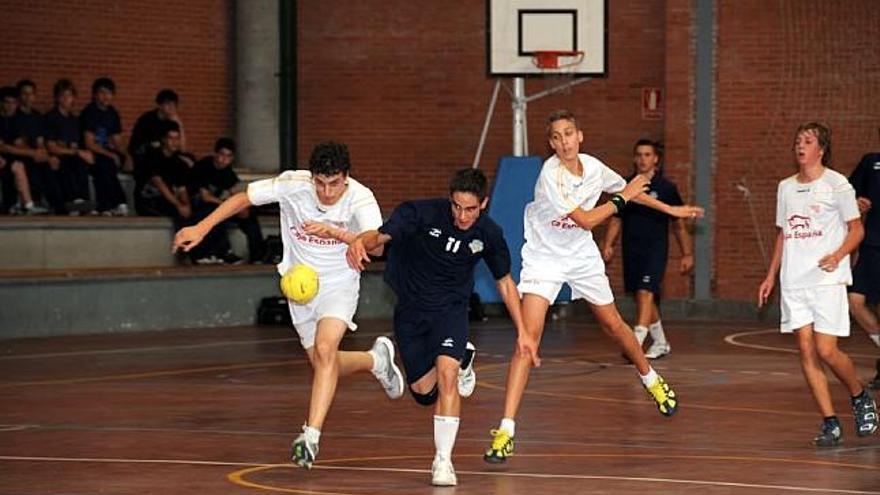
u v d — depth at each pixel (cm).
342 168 1131
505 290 1155
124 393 1678
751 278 2903
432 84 3033
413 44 3034
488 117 2795
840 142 2861
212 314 2569
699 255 2911
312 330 1209
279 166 3030
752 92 2889
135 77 2919
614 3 2961
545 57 2762
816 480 1122
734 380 1830
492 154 3025
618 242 2941
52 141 2561
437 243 1114
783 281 1319
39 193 2541
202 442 1312
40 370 1906
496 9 2775
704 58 2898
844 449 1282
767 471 1162
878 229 1780
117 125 2667
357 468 1174
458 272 1125
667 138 2920
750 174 2895
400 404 1580
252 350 2180
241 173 2952
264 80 3025
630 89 2967
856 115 2855
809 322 1313
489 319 2791
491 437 1348
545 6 2777
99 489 1075
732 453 1255
